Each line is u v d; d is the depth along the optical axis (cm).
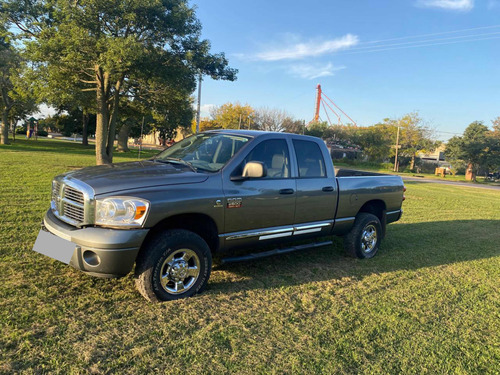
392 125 5903
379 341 336
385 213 629
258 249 566
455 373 297
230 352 297
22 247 489
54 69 1461
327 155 529
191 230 411
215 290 414
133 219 338
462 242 771
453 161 5025
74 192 358
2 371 249
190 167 417
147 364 273
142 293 361
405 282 498
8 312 324
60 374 253
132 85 1756
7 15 1599
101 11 1333
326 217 520
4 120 3064
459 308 427
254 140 445
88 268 335
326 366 291
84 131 4338
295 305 395
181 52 1549
